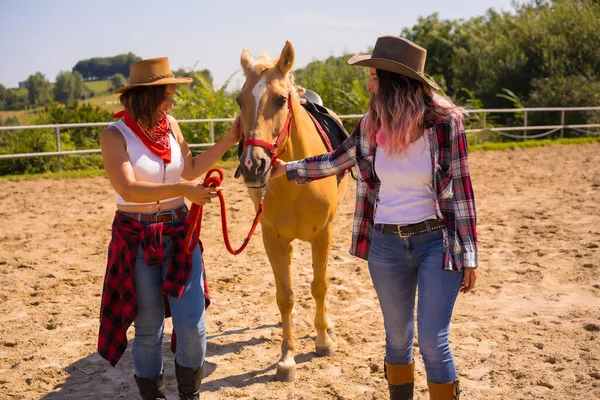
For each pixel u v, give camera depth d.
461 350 4.04
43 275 5.85
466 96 23.50
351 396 3.48
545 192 9.76
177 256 2.82
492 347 4.08
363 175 2.76
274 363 3.99
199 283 2.89
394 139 2.55
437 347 2.57
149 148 2.85
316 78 18.06
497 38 24.20
